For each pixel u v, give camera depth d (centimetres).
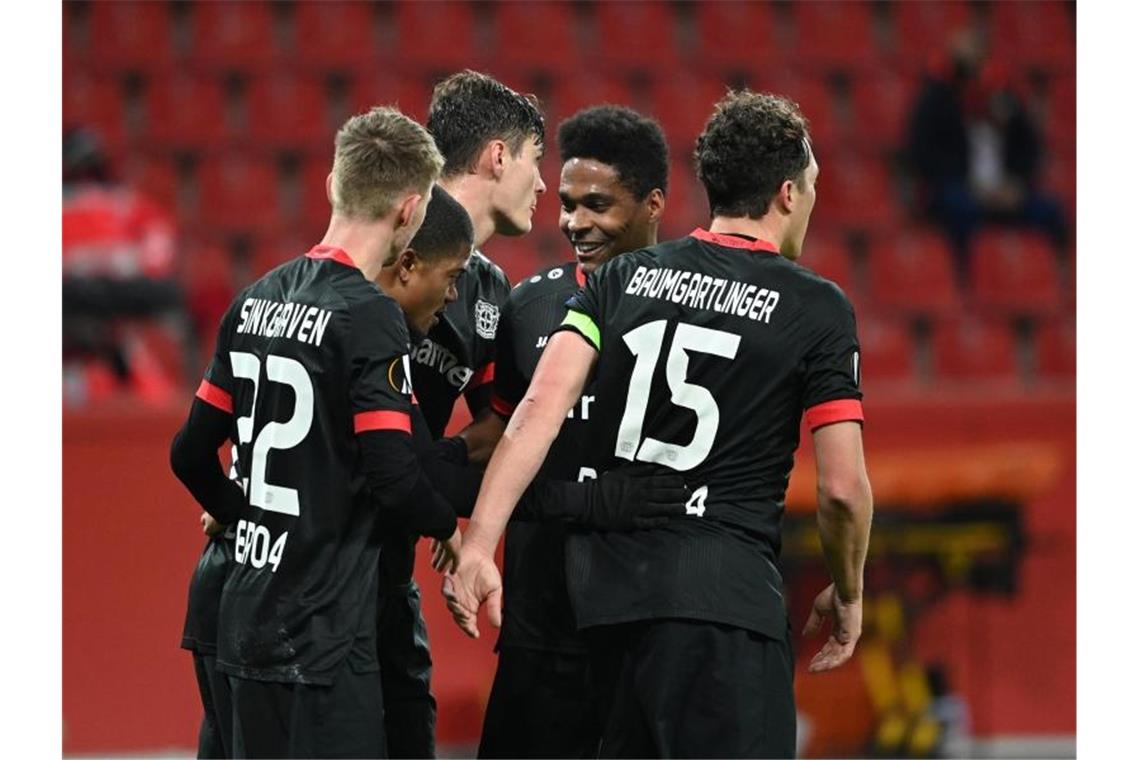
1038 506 2341
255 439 1167
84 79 4069
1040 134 4078
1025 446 2353
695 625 1127
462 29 4294
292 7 4288
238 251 3784
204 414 1196
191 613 1278
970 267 3647
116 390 2986
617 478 1159
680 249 1186
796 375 1141
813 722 2272
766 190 1187
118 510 2214
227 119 4088
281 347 1150
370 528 1160
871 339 3369
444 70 4219
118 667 2192
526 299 1383
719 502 1145
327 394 1131
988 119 3662
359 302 1133
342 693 1134
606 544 1163
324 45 4222
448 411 1397
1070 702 2303
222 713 1252
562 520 1172
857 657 2292
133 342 3039
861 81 4275
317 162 4000
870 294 3644
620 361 1165
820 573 2258
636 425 1155
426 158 1180
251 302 1198
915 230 3825
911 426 2350
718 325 1145
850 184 3975
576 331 1187
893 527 2331
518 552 1391
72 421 2219
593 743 1393
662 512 1143
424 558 2216
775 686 1140
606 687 1196
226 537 1268
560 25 4312
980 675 2303
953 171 3666
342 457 1141
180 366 3084
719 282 1157
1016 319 3594
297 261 1196
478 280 1395
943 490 2341
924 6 4397
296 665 1131
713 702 1123
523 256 3550
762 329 1138
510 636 1392
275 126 4059
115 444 2225
